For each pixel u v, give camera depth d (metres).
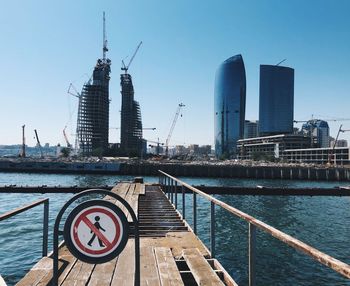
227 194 44.34
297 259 16.42
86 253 4.38
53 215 26.27
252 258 5.11
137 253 4.75
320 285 13.35
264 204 38.88
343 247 20.09
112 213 4.42
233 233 22.14
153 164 111.00
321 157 180.12
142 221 13.12
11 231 20.55
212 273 6.49
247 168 104.62
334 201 42.34
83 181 79.06
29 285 5.80
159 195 21.53
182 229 11.61
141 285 5.70
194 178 99.94
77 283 5.77
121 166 111.19
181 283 5.81
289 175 102.81
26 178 88.56
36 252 16.03
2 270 13.52
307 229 25.84
